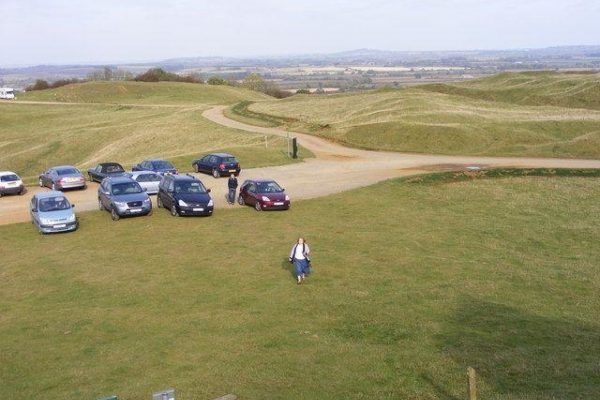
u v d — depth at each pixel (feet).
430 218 91.97
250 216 92.32
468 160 142.00
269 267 68.28
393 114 204.23
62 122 299.79
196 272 66.69
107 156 208.74
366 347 46.60
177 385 40.22
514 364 42.55
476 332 49.65
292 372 42.06
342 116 221.05
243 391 39.17
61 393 39.55
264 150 158.40
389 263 70.03
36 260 72.13
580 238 82.33
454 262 70.95
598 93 284.41
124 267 68.85
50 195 88.43
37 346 48.06
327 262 70.13
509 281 64.39
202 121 247.29
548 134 171.12
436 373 41.32
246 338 48.75
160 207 99.66
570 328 50.60
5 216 96.17
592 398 36.04
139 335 49.93
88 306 57.06
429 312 54.65
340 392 38.75
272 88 547.49
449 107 220.23
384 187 110.73
